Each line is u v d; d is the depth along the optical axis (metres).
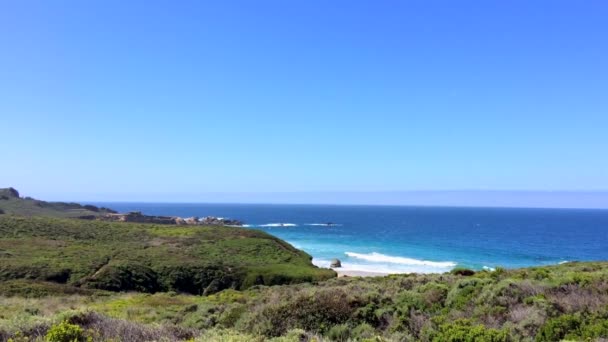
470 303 11.38
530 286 11.84
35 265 39.34
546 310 9.85
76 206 127.75
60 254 45.44
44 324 8.00
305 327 10.95
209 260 49.06
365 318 11.26
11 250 45.00
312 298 11.95
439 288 12.90
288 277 43.56
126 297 28.94
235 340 8.06
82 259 43.84
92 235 60.31
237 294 25.86
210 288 41.44
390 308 11.54
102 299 27.86
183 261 46.56
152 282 40.78
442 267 63.06
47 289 32.09
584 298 10.59
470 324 9.70
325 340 8.95
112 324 8.38
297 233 124.06
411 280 16.75
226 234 68.69
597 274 13.57
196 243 60.53
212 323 13.52
